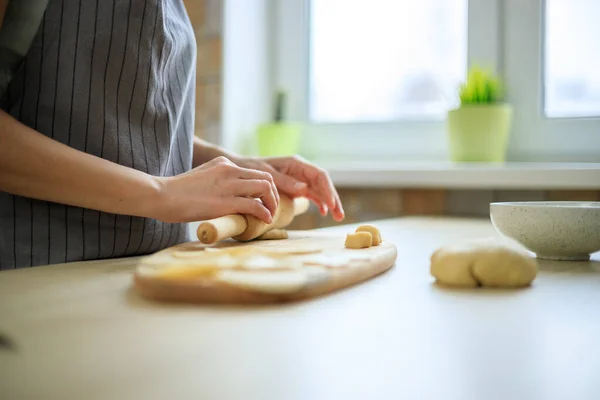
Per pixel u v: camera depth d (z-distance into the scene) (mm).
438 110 1557
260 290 440
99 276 571
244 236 737
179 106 831
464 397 258
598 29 1383
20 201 732
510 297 482
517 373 292
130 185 665
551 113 1449
